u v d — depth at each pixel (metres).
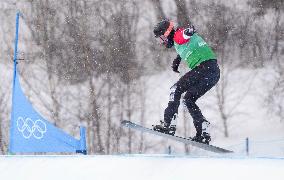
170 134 19.16
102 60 80.94
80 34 82.44
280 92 72.31
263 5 82.12
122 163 16.97
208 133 19.56
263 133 67.31
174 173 15.68
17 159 19.11
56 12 85.50
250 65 77.38
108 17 84.19
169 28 19.78
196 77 19.25
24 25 87.31
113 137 73.94
